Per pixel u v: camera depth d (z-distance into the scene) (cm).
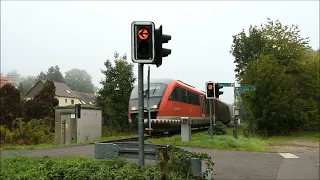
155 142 1827
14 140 2355
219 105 3916
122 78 3919
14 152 1617
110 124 3719
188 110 2625
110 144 1038
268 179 993
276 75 3084
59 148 1717
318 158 1431
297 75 3766
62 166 914
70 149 1634
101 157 1044
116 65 3988
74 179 820
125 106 3894
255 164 1249
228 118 4666
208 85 1842
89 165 888
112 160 919
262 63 3222
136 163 938
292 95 3141
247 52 4825
